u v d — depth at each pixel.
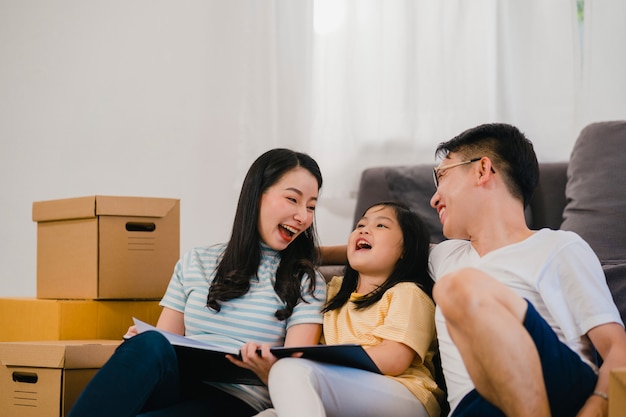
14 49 3.26
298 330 1.78
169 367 1.56
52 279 2.22
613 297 1.79
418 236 1.81
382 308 1.73
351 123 2.87
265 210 1.87
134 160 3.16
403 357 1.64
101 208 2.10
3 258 3.24
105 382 1.47
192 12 3.14
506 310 1.27
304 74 2.88
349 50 2.88
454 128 2.80
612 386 1.16
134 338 1.56
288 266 1.86
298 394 1.41
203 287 1.88
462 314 1.26
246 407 1.73
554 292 1.53
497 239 1.64
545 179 2.36
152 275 2.16
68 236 2.18
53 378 1.84
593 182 2.14
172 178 3.13
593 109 2.61
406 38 2.84
